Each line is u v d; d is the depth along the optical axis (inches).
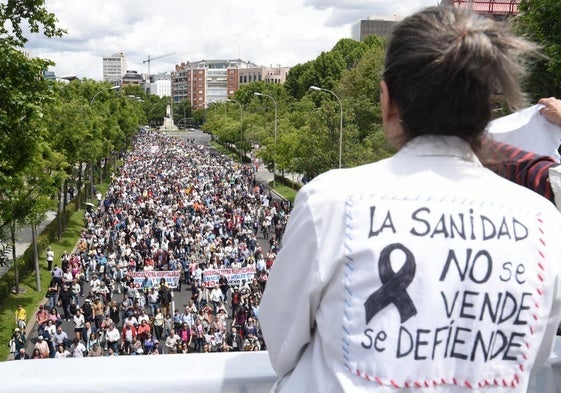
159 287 918.4
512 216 55.3
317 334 56.8
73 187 1796.3
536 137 78.3
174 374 78.4
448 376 51.5
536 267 54.2
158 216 1574.8
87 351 734.5
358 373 51.3
